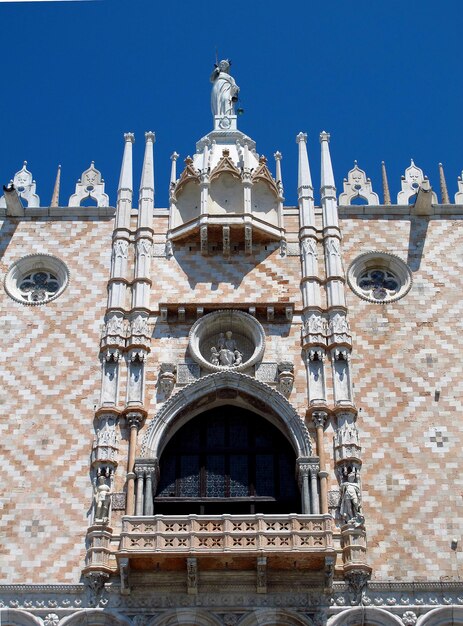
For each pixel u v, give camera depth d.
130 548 35.81
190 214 46.31
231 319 43.06
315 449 39.69
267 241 45.44
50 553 37.56
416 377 41.53
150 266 44.50
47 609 36.38
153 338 42.56
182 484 40.31
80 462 39.62
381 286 44.53
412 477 39.19
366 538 37.75
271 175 46.94
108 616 36.12
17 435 40.25
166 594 36.41
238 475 40.53
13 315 43.31
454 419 40.53
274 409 40.75
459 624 36.25
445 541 37.78
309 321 42.59
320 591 36.47
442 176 48.62
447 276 44.31
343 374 41.41
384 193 48.53
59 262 44.88
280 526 36.41
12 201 45.59
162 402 41.06
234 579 36.53
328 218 45.56
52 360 42.06
